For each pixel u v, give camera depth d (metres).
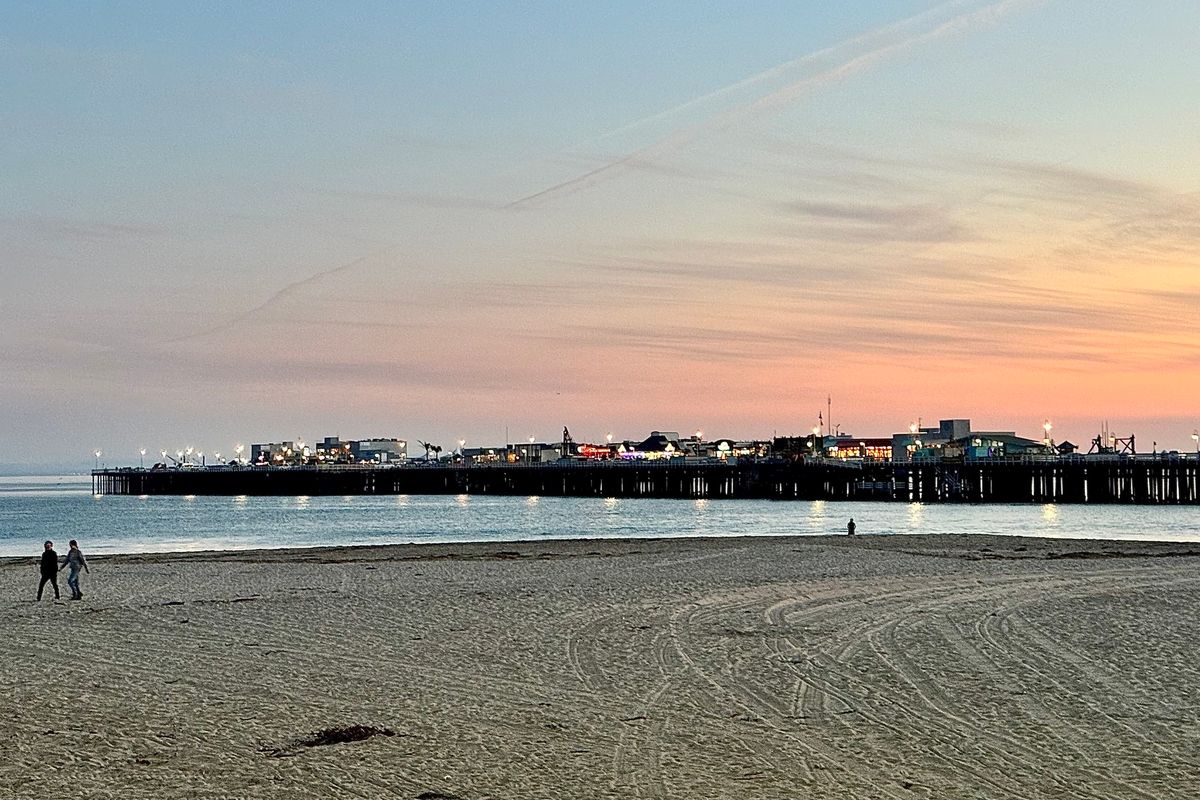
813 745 17.80
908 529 101.06
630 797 15.26
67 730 19.09
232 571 49.97
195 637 29.08
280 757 17.36
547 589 39.72
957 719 19.36
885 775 16.16
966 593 37.72
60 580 46.03
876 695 21.27
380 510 153.00
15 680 23.50
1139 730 18.55
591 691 21.98
